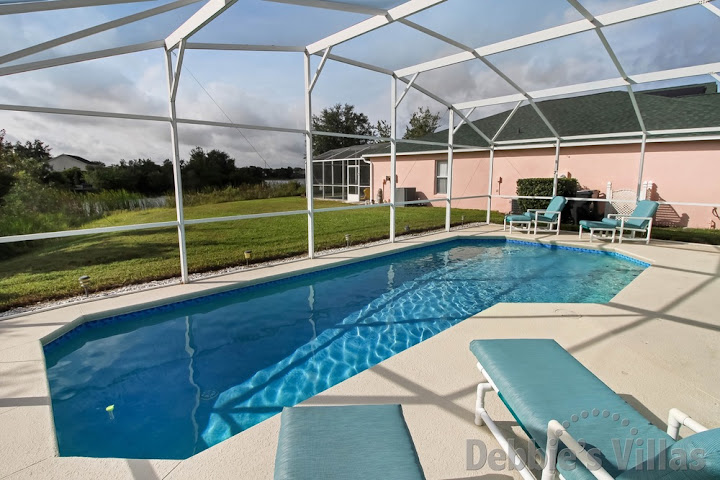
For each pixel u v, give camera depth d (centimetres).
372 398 263
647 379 280
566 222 1137
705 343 339
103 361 369
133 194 1239
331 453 156
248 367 361
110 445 257
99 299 478
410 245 810
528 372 212
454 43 589
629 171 1134
